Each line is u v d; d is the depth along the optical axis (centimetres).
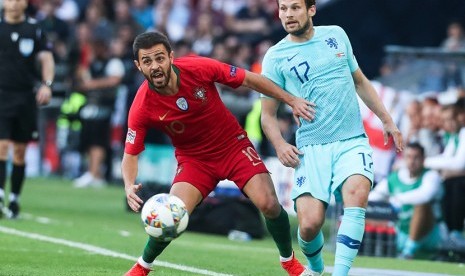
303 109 2512
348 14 5741
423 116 4647
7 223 4128
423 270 3316
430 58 4378
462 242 3906
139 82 6025
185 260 3259
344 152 2500
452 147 4069
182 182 2581
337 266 2420
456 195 3994
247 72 2539
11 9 4169
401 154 4647
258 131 5150
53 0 6850
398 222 4041
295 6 2534
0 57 4178
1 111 4181
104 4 6925
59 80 6612
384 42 5775
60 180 6969
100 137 6581
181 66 2502
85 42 6688
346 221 2434
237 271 3044
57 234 3853
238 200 4375
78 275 2823
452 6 5762
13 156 4300
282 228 2625
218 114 2559
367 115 4706
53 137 7162
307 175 2506
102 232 4056
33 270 2900
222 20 6906
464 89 4538
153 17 7288
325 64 2538
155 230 2370
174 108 2511
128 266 3062
